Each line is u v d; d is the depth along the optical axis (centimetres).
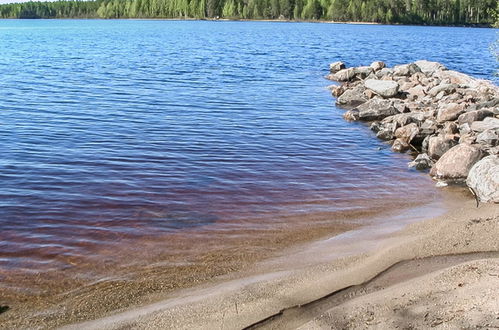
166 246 1130
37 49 6775
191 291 928
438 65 3888
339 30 13650
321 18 19550
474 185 1493
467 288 854
